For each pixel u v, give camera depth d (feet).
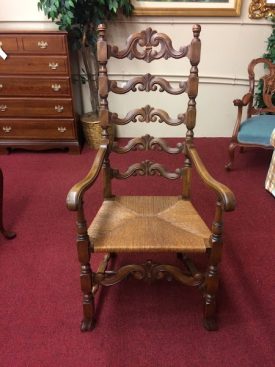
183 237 3.65
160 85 4.07
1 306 4.39
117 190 7.35
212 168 8.40
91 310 3.96
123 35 9.05
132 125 10.36
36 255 5.34
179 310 4.34
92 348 3.83
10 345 3.87
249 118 8.25
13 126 8.87
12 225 6.11
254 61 8.02
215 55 9.30
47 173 8.18
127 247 3.47
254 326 4.10
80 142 9.54
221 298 4.52
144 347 3.84
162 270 3.78
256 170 8.29
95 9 7.90
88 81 9.39
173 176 4.46
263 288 4.69
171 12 8.65
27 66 8.07
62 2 7.54
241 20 8.82
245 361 3.68
